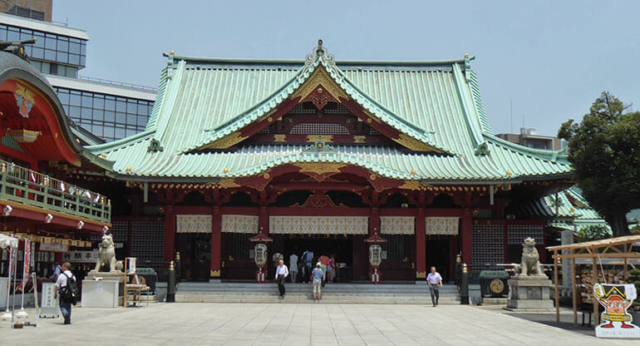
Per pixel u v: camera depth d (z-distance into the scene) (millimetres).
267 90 54094
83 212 37438
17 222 33469
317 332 23359
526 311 33594
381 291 41781
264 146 47312
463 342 20891
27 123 33812
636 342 21062
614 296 22469
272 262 47875
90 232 41062
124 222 46250
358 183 44125
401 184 42875
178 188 44188
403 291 42000
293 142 47281
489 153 46781
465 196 44469
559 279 40844
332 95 45594
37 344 18656
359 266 47812
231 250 47094
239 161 45250
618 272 34188
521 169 44281
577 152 39344
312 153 41531
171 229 44562
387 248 47531
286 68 56188
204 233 47406
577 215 49062
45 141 35031
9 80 29688
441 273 49781
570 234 37844
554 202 50344
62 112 34062
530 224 46875
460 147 48125
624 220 38750
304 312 32562
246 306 36594
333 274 45062
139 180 42531
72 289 24141
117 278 33875
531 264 34844
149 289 37531
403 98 53156
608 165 38188
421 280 43750
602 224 54344
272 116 46000
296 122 47438
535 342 20953
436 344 20344
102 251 34531
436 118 51281
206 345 19234
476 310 35062
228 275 46844
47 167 38844
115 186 47219
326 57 46094
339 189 44188
